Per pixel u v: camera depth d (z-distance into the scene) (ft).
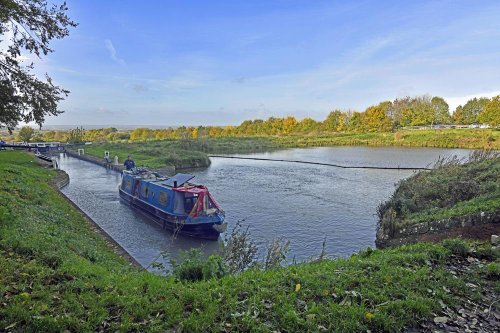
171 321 14.62
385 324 14.39
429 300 16.16
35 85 32.76
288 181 107.65
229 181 108.17
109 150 188.65
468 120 314.35
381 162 151.43
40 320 14.03
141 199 69.62
